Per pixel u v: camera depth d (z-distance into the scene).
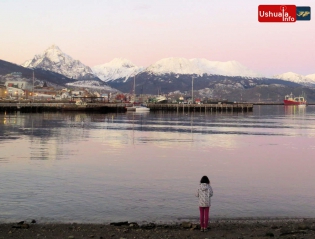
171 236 19.09
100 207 25.81
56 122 112.56
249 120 140.38
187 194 29.61
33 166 40.72
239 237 19.11
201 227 20.39
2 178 34.47
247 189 31.69
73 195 28.88
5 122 107.62
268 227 21.25
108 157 48.16
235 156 50.69
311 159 48.75
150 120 131.50
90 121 120.75
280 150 57.50
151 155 50.47
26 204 26.27
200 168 41.28
